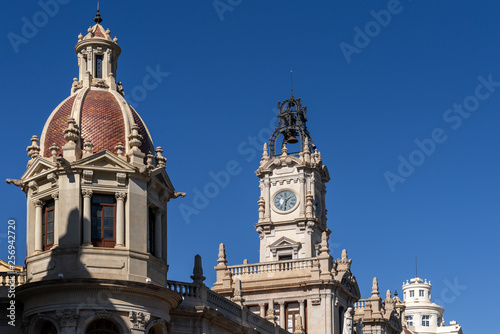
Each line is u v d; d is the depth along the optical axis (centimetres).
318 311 9125
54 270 5991
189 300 6750
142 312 6028
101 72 6856
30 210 6284
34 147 6378
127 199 6178
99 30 6969
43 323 5962
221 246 9594
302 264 9338
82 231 6041
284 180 10238
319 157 10475
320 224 10294
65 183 6100
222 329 7100
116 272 6016
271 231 10162
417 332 17738
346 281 9550
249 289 9344
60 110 6525
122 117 6481
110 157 6169
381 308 11006
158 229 6425
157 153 6606
